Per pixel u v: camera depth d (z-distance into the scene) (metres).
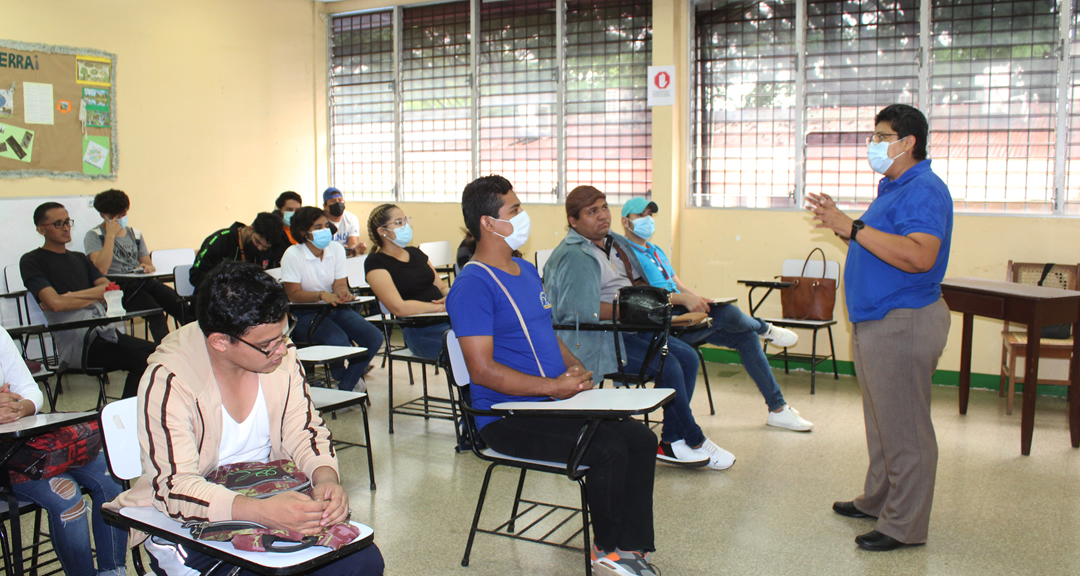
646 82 5.68
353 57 6.84
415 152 6.66
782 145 5.28
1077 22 4.39
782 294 4.79
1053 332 3.94
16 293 4.09
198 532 1.38
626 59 5.73
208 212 5.94
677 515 2.84
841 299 5.04
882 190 2.58
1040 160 4.57
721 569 2.42
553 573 2.40
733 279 5.46
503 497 3.03
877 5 4.89
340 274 4.53
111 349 3.69
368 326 4.16
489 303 2.21
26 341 3.48
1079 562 2.43
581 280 2.98
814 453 3.51
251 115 6.25
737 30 5.34
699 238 5.56
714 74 5.45
